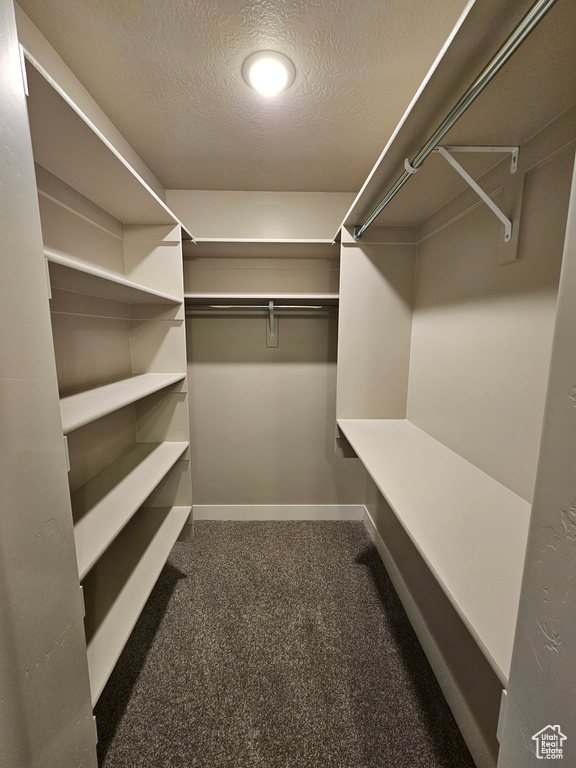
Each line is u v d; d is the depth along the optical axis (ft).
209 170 5.72
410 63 3.49
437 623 4.10
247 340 7.07
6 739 1.96
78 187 4.00
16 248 1.95
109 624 3.42
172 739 3.36
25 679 2.07
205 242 5.72
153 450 5.67
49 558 2.23
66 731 2.40
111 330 5.11
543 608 1.45
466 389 4.02
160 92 3.90
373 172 3.61
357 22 3.04
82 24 3.03
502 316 3.34
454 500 3.08
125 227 5.41
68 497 2.41
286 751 3.26
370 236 5.44
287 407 7.32
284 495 7.60
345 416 5.86
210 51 3.33
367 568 5.96
